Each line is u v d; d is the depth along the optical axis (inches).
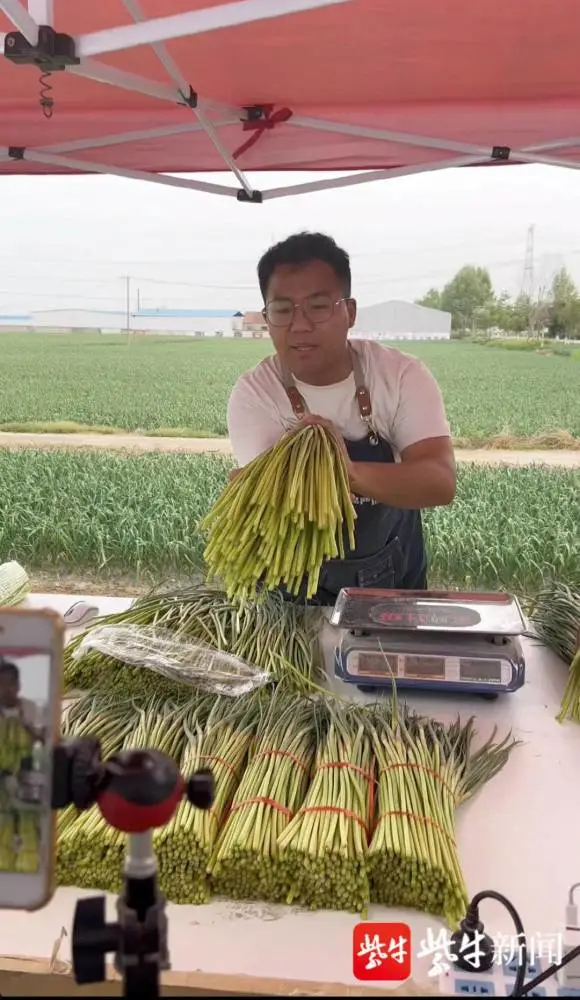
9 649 29.0
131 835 28.6
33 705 29.0
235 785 56.2
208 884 48.5
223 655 72.1
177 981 41.8
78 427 360.2
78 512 262.7
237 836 48.3
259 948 44.4
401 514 100.3
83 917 29.0
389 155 117.9
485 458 324.8
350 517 67.8
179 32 61.4
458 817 55.8
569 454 327.6
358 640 71.4
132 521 253.1
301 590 96.8
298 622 84.2
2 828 29.6
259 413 95.5
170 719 62.8
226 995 41.5
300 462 65.9
